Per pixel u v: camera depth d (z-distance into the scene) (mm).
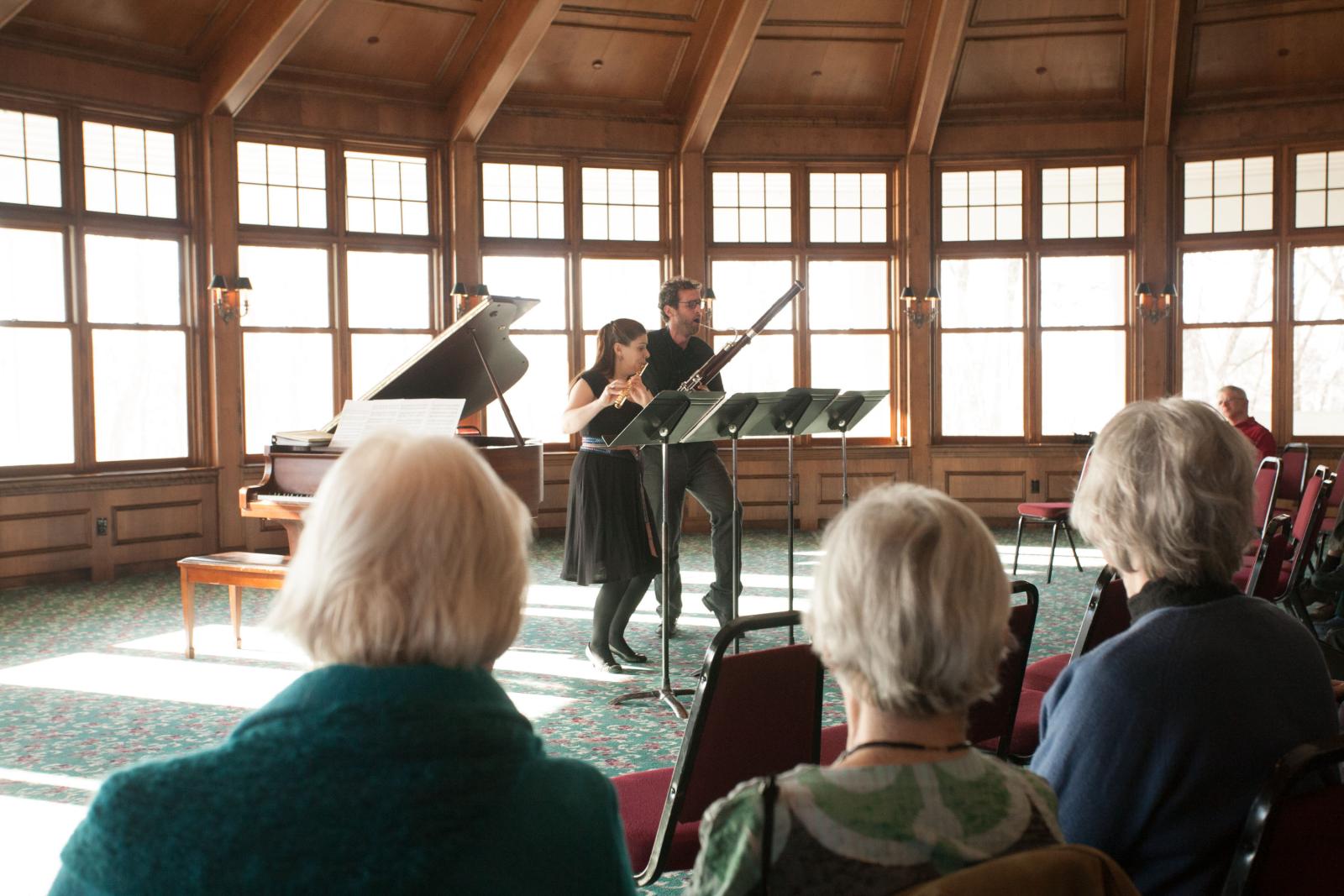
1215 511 1303
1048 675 2773
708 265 9586
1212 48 9023
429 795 767
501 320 5156
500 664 4656
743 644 4949
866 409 4270
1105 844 1247
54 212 7180
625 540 4211
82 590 6828
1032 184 9633
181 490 7723
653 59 9039
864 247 9711
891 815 891
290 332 8344
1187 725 1213
